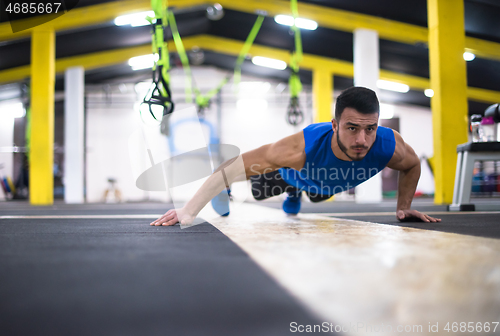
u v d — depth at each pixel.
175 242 1.05
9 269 0.68
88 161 12.80
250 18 9.10
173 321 0.42
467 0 6.22
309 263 0.71
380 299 0.47
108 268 0.69
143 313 0.44
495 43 7.66
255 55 10.17
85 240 1.12
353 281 0.56
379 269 0.64
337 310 0.43
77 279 0.60
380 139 1.62
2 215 2.90
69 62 9.52
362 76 7.46
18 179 11.90
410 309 0.43
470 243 0.98
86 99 12.93
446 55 5.06
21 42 8.49
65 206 6.20
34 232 1.38
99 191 12.77
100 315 0.44
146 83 13.02
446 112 5.01
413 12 7.30
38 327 0.40
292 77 6.09
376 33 7.57
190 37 10.29
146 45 9.84
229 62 12.48
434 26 5.17
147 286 0.56
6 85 11.25
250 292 0.52
